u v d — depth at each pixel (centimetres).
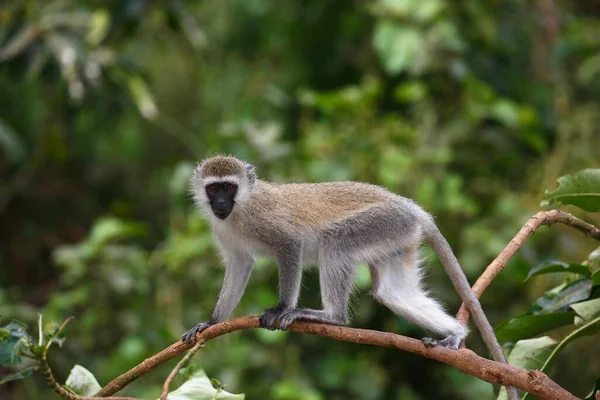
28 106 1677
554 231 1308
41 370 560
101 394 627
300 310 805
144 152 1825
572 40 1572
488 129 1453
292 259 848
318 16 1655
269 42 1723
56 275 1697
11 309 1260
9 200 1716
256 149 1322
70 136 1758
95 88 1338
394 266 867
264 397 1258
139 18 1440
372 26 1625
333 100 1384
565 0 1666
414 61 1402
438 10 1410
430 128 1403
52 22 1380
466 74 1420
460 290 795
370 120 1387
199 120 1805
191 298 1325
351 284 852
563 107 1523
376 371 1375
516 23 1577
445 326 776
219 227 882
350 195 885
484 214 1382
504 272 1270
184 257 1270
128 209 1644
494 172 1442
